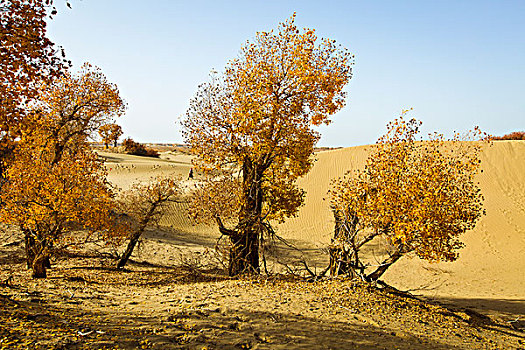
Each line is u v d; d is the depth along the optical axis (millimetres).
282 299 10172
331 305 9898
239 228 15477
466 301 16172
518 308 15062
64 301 8773
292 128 14828
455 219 11414
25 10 6758
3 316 6047
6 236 21766
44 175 13547
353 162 41188
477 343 8922
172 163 64625
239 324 7402
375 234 12391
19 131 7566
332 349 6504
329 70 15008
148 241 25969
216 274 18641
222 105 15031
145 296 11102
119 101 19219
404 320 9625
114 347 5297
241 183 16062
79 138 18406
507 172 33844
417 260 24281
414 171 12203
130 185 38938
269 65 14836
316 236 30109
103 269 18297
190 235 30266
